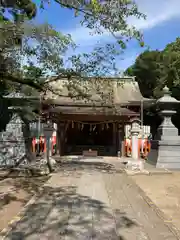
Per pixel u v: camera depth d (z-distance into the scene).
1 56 6.29
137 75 31.59
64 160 15.32
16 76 6.86
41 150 16.28
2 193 7.41
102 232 4.50
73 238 4.22
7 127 12.66
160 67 28.89
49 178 9.59
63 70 7.31
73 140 20.94
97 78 8.53
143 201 6.59
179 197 7.14
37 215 5.34
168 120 12.46
